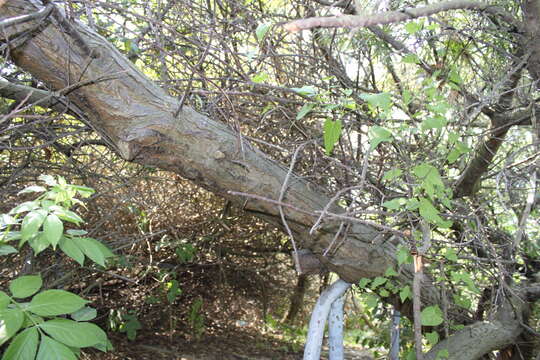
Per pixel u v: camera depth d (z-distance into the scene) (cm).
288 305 680
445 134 266
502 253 312
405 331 354
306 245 280
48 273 347
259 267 618
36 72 204
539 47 220
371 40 283
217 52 286
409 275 286
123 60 214
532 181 248
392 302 313
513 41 254
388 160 276
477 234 257
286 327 669
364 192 282
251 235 574
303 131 284
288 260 624
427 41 268
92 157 355
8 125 268
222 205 513
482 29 235
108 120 215
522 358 299
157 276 535
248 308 663
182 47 285
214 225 520
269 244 587
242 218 537
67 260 364
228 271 618
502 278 262
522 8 218
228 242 577
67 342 133
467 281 230
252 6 295
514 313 297
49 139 301
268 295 655
